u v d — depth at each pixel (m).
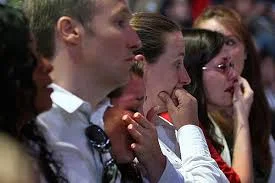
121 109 5.42
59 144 4.90
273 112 12.32
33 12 5.11
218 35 7.96
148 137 5.35
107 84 5.15
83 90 5.10
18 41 4.48
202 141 5.95
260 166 8.76
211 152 7.09
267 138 8.87
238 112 8.20
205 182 5.64
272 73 17.80
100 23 5.05
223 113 8.28
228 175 7.07
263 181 8.74
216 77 8.00
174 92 6.38
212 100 8.12
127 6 5.21
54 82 5.07
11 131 4.48
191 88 7.62
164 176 5.42
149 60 6.38
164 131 6.41
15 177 3.33
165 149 6.09
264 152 8.80
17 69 4.47
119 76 5.14
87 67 5.08
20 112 4.52
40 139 4.74
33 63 4.61
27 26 4.60
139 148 5.32
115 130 5.28
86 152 4.99
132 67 5.60
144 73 6.15
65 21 5.05
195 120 6.14
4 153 3.39
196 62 7.69
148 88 6.39
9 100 4.45
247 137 8.13
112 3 5.10
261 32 19.61
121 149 5.29
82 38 5.05
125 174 5.37
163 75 6.41
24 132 4.67
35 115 4.68
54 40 5.07
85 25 5.05
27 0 5.15
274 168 8.90
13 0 5.23
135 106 5.64
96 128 5.06
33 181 3.51
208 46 7.80
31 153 4.53
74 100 5.00
